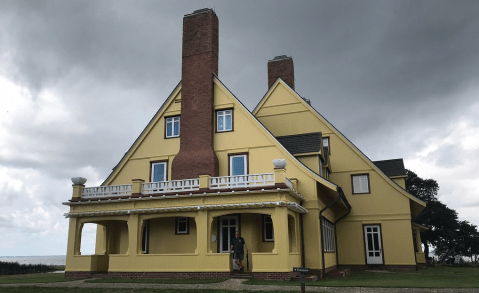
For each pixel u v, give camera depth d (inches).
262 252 707.4
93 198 793.6
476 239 1909.4
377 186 1003.3
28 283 661.9
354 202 1010.7
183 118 861.2
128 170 905.5
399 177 1090.7
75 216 788.6
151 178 880.9
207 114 845.8
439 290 501.4
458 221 1983.3
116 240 878.4
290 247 766.5
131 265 728.3
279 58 1203.9
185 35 904.9
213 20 903.7
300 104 1076.5
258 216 782.5
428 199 2033.7
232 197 698.8
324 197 865.5
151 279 676.7
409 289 513.3
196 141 838.5
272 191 670.5
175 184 753.6
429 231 1942.7
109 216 772.0
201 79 868.6
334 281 634.8
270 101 1102.4
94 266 778.8
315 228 750.5
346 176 1024.9
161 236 821.2
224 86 868.6
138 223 749.3
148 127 914.1
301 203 767.7
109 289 556.1
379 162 1152.2
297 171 784.9
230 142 840.3
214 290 518.3
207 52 878.4
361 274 828.6
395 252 962.7
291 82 1171.9
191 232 801.6
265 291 503.2
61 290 557.3
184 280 641.6
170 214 733.9
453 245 1891.0
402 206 978.1
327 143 1047.6
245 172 816.9
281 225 661.3
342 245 1001.5
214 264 684.1
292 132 1063.6
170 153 879.1
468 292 482.9
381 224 984.3
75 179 807.1
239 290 516.1
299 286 548.7
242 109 847.7
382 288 525.0
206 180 722.8
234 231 770.2
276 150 808.3
